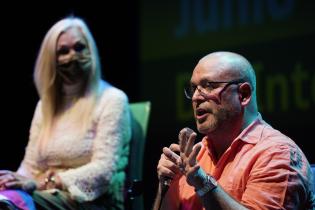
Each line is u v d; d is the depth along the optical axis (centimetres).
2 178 368
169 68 650
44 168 412
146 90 667
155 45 663
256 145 289
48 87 422
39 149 412
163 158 287
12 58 683
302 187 275
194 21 635
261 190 273
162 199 290
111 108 405
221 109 290
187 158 271
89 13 677
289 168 275
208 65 294
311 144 540
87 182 383
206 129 292
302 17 552
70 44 418
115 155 396
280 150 280
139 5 677
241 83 293
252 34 588
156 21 664
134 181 338
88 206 386
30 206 352
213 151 305
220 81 290
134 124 426
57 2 677
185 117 629
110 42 679
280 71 565
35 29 679
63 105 423
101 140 397
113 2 677
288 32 561
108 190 395
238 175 284
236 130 295
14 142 685
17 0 679
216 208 267
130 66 677
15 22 680
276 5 572
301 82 549
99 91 416
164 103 650
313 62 543
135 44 677
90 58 421
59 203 378
